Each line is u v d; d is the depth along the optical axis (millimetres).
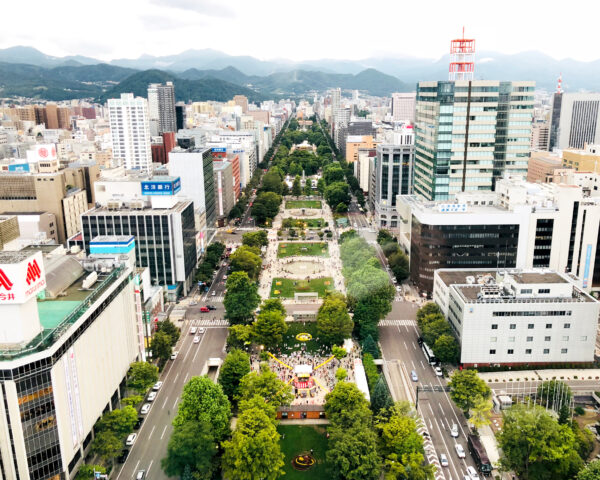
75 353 162375
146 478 169750
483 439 188000
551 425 165125
